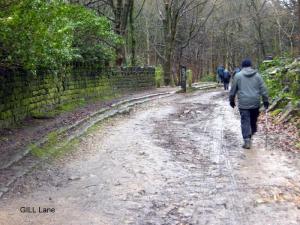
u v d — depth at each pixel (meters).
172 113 12.68
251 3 37.50
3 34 6.22
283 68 13.25
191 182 5.35
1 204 4.51
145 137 8.48
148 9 39.97
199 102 16.45
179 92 22.00
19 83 8.76
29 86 9.40
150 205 4.55
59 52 9.26
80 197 4.79
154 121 10.88
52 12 6.62
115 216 4.25
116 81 18.06
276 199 4.68
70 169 5.96
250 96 7.29
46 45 7.43
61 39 8.05
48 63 9.37
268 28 40.16
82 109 11.91
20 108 8.85
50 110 10.86
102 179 5.50
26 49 6.85
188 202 4.63
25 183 5.22
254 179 5.44
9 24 6.00
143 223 4.07
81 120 9.78
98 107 12.63
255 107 7.34
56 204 4.56
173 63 31.47
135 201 4.67
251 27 42.62
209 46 48.00
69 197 4.79
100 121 10.41
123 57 22.12
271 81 13.59
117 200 4.71
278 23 30.89
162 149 7.32
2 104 7.81
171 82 28.69
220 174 5.70
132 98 16.47
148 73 23.61
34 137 7.47
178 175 5.68
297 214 4.27
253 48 46.22
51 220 4.13
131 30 24.84
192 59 44.94
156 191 5.01
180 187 5.16
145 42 41.59
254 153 6.90
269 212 4.32
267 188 5.06
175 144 7.77
